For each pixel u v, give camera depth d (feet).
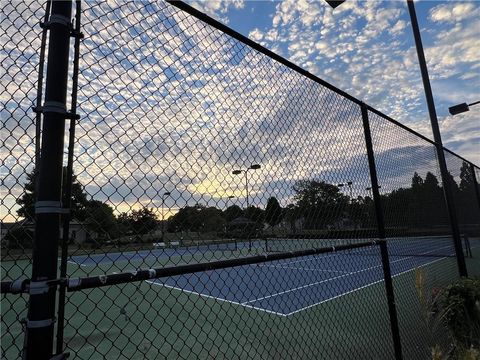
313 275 38.22
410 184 16.74
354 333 18.97
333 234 10.39
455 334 13.07
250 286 35.24
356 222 11.40
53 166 4.11
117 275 4.93
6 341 16.11
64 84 4.35
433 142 19.08
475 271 36.96
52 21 4.40
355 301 25.25
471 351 10.59
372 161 12.15
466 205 26.66
